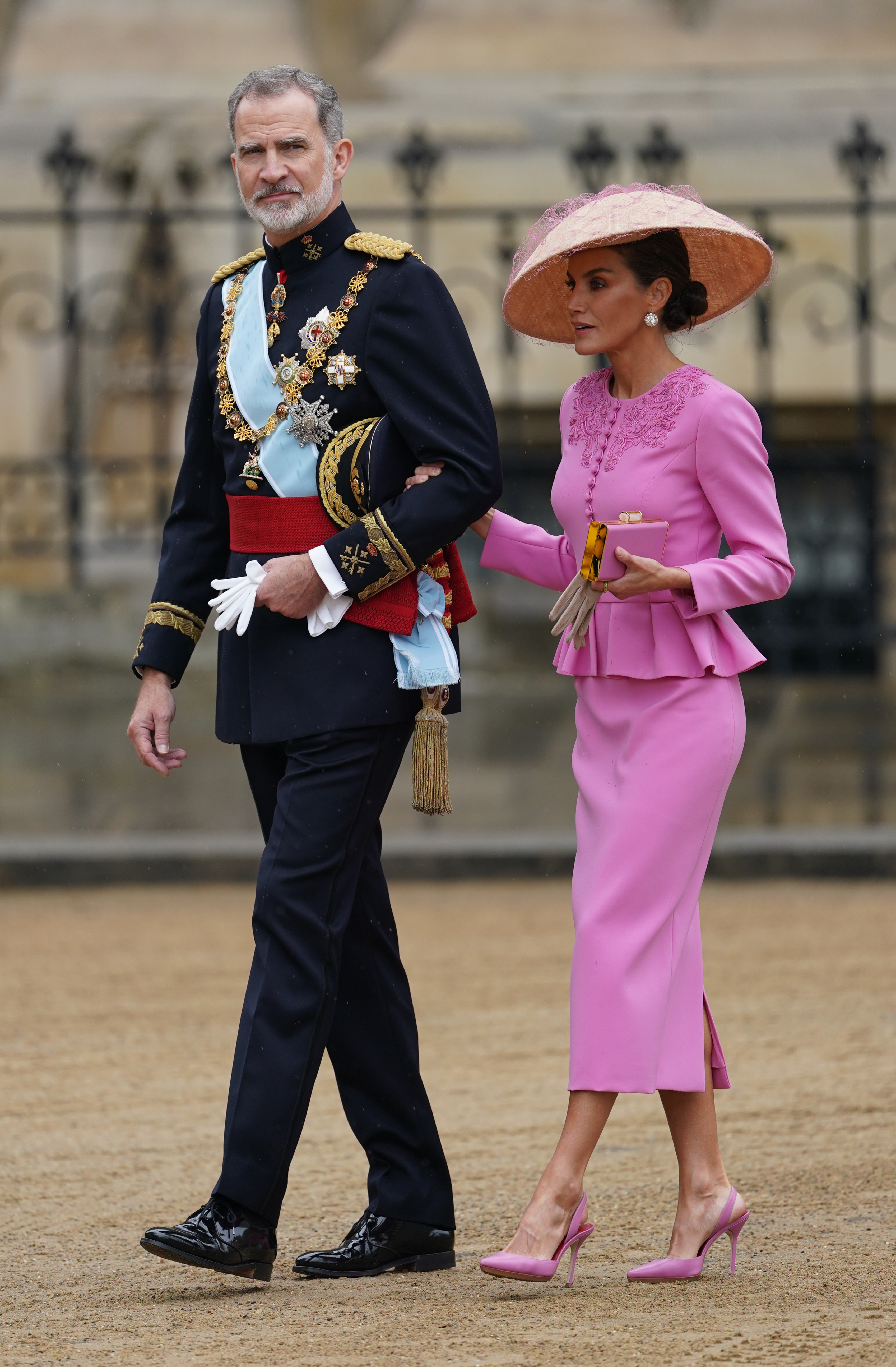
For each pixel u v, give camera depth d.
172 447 57.00
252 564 12.54
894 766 39.31
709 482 12.31
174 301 57.19
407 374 12.45
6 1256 13.64
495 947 25.39
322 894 12.38
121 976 23.98
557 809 34.25
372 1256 12.85
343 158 12.91
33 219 50.78
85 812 34.56
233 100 12.83
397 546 12.26
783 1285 12.17
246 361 12.83
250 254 13.49
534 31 59.34
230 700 13.09
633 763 12.37
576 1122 12.10
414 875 30.62
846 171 56.81
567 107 59.09
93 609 55.06
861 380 56.75
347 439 12.56
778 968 23.84
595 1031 12.07
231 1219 12.11
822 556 56.12
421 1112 13.07
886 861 30.16
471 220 58.69
